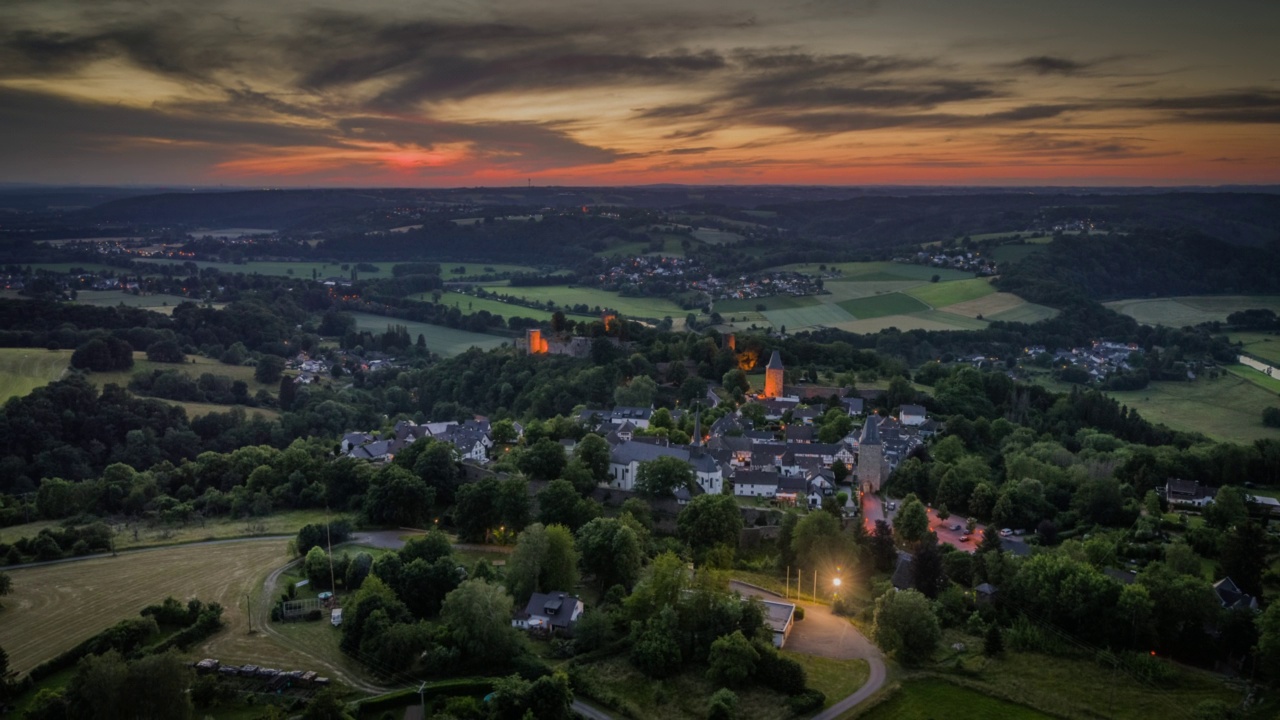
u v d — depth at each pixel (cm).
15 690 12062
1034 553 16775
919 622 13238
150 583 16000
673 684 12544
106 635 13238
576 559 15675
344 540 18112
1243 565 15238
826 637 14100
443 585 14538
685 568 14488
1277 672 12338
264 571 16638
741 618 13512
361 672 12631
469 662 12738
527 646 13312
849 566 16500
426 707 11688
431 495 19712
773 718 11638
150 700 10706
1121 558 17200
